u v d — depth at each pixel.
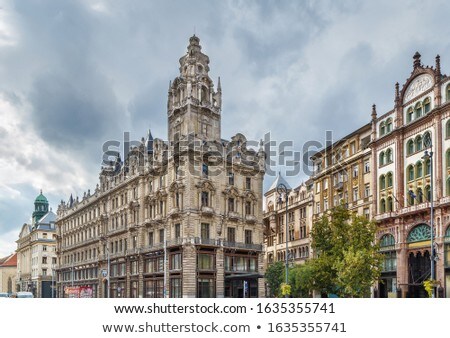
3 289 192.00
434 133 60.56
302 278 60.88
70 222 128.12
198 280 72.25
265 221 111.25
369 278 47.72
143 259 83.31
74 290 112.19
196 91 81.31
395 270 65.62
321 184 88.81
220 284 74.38
